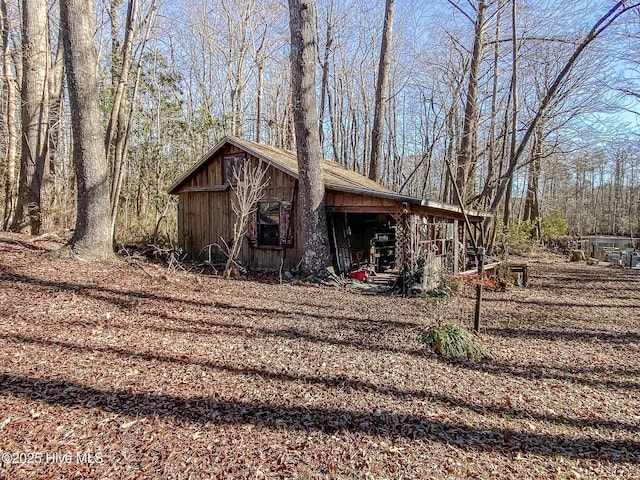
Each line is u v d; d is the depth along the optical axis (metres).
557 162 20.80
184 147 17.50
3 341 4.36
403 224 8.93
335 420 3.31
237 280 9.33
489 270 11.34
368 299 7.95
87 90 7.91
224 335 5.27
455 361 4.75
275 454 2.83
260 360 4.50
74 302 5.85
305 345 5.05
